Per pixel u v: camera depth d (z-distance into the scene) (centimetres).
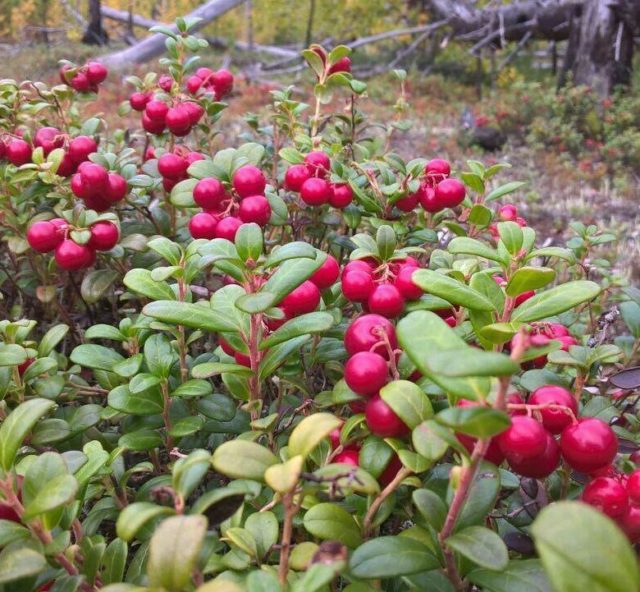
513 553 13
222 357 15
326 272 14
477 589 12
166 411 13
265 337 13
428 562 9
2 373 14
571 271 26
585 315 26
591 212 56
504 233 13
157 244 14
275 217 17
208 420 14
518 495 13
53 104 25
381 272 14
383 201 19
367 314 13
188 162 20
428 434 10
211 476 16
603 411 13
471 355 7
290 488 8
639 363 19
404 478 11
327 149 23
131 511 8
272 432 13
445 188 18
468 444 10
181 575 7
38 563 8
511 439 9
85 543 11
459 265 16
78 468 11
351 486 9
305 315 12
